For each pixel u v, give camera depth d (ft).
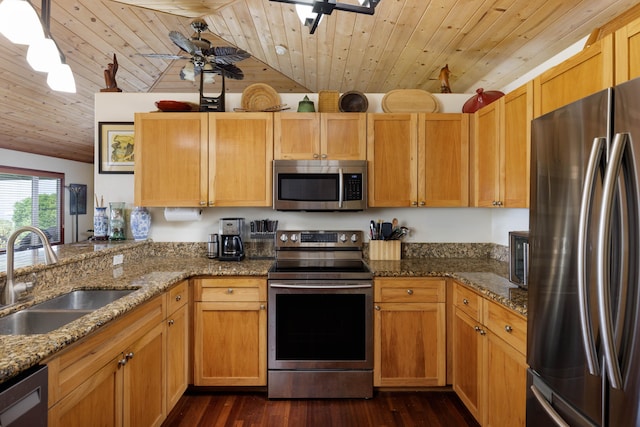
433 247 9.49
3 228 15.52
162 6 10.02
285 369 7.49
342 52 10.62
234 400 7.53
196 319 7.52
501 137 7.16
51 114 13.85
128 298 5.04
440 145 8.49
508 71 9.11
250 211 9.43
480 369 6.21
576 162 3.65
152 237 9.35
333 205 8.29
